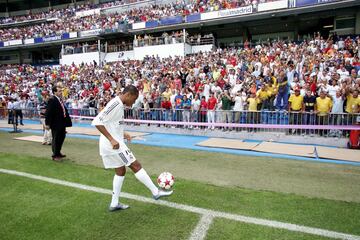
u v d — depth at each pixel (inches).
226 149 318.0
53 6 1772.9
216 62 632.4
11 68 1343.5
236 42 1151.6
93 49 1133.7
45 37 1357.0
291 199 173.3
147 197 181.8
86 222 151.0
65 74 960.3
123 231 141.1
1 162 276.1
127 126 483.5
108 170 242.7
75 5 1685.5
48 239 135.7
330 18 971.3
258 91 392.5
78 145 358.9
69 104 619.8
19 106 584.1
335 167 242.5
